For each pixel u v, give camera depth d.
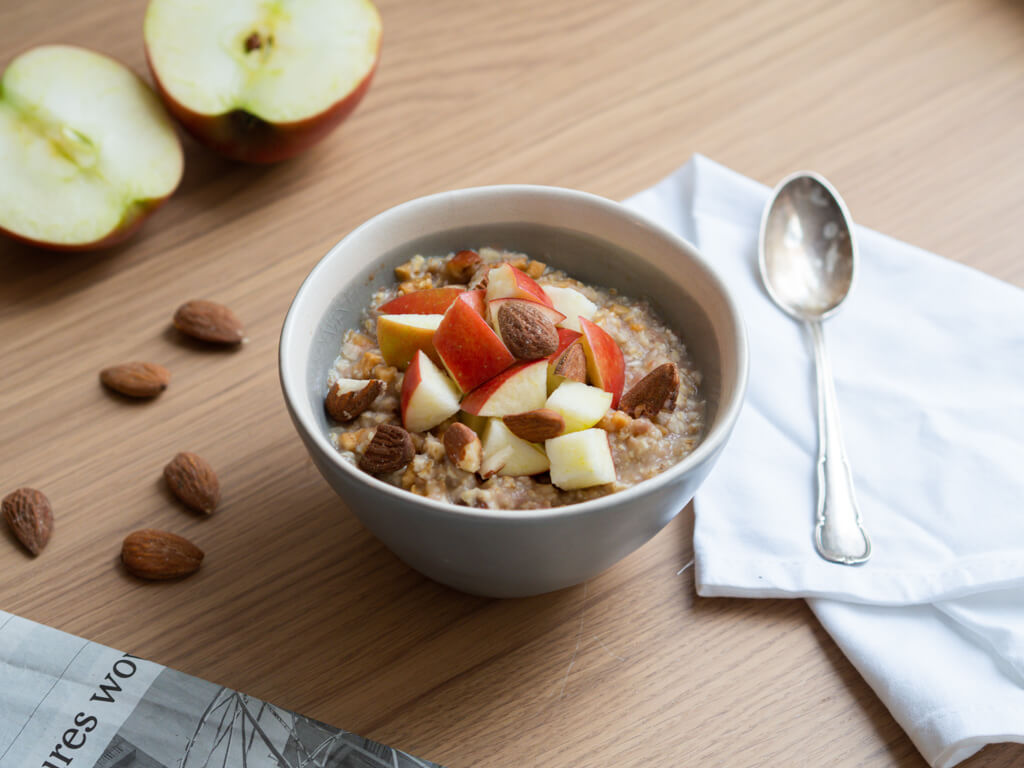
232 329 0.43
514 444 0.34
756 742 0.34
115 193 0.45
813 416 0.41
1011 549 0.37
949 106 0.50
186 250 0.46
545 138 0.50
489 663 0.36
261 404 0.42
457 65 0.53
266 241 0.47
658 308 0.39
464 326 0.35
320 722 0.34
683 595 0.37
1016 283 0.45
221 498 0.39
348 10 0.48
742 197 0.47
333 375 0.37
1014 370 0.42
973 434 0.40
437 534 0.32
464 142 0.50
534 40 0.54
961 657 0.35
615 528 0.32
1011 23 0.54
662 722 0.35
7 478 0.40
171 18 0.47
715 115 0.51
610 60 0.53
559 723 0.34
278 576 0.37
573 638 0.36
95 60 0.47
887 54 0.53
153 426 0.41
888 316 0.43
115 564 0.38
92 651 0.36
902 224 0.47
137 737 0.34
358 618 0.36
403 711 0.35
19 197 0.45
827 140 0.50
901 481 0.39
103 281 0.45
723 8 0.55
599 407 0.35
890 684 0.34
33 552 0.38
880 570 0.37
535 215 0.39
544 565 0.33
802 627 0.36
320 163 0.49
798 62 0.53
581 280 0.40
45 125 0.45
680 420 0.36
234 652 0.36
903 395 0.41
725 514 0.38
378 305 0.39
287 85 0.46
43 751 0.34
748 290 0.44
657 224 0.38
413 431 0.35
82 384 0.42
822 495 0.38
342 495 0.33
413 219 0.38
